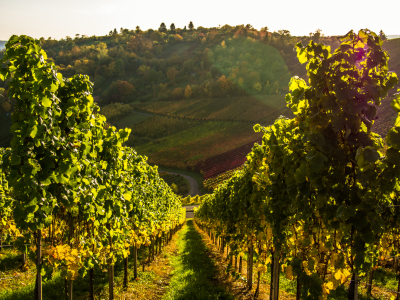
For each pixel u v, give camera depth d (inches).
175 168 3132.4
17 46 130.6
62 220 179.2
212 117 4087.1
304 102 133.4
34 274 302.8
